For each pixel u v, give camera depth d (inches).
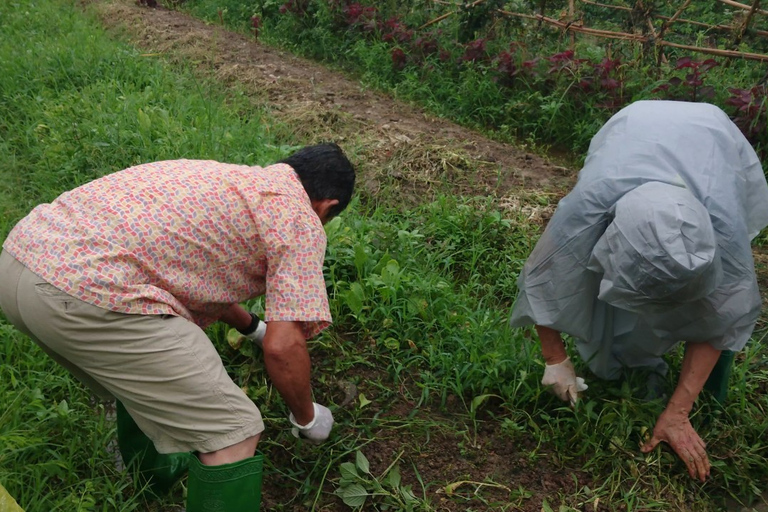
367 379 122.0
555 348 109.3
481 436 113.0
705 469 105.4
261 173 86.6
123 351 77.9
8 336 113.3
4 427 97.0
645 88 234.1
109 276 76.0
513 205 180.2
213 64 283.9
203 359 80.2
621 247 85.6
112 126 192.1
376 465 106.3
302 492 100.9
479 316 133.3
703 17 332.2
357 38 308.8
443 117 250.1
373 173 191.3
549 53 266.5
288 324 81.5
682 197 86.1
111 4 377.4
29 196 168.4
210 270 83.1
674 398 105.2
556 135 236.7
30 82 232.5
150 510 96.0
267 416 111.0
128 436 95.0
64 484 94.7
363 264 137.2
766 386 127.6
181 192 80.9
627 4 327.3
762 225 105.0
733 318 95.0
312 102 244.7
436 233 163.5
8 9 326.0
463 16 290.7
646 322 108.8
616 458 108.0
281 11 351.3
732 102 210.8
